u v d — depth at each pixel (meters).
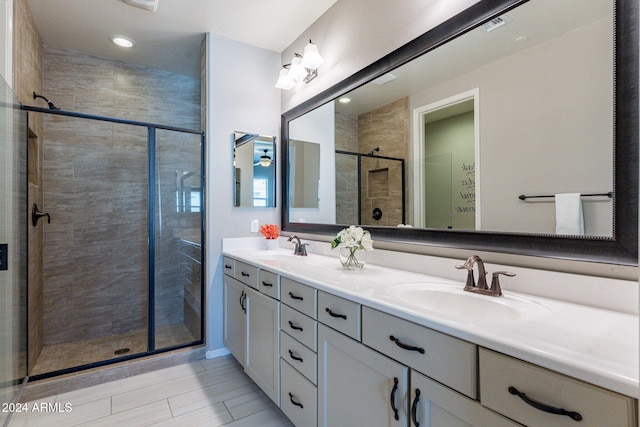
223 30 2.57
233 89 2.72
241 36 2.66
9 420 1.74
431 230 1.60
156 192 3.07
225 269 2.58
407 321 1.00
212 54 2.62
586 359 0.65
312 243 2.50
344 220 2.20
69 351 2.59
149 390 2.09
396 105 1.80
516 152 1.27
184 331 2.95
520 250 1.25
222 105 2.67
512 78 1.28
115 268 3.00
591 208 1.06
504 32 1.30
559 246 1.13
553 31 1.16
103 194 2.96
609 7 1.02
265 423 1.76
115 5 2.23
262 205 2.86
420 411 0.95
